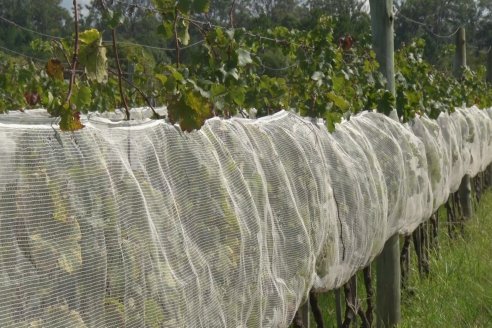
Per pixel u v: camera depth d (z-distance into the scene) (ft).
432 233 31.27
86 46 10.23
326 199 14.90
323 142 15.85
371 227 17.49
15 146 7.67
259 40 23.59
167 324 9.06
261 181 12.10
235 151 11.88
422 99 28.50
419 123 26.73
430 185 24.43
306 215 13.94
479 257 30.17
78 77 17.21
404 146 21.81
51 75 11.36
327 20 22.81
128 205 8.77
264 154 12.85
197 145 10.71
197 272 10.03
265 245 12.02
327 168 15.49
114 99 21.93
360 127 19.70
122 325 8.43
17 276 7.40
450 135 31.94
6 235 7.39
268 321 12.25
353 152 17.30
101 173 8.40
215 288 10.46
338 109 18.83
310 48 21.89
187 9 13.67
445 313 23.91
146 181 9.32
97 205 8.29
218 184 10.71
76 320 7.89
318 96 18.83
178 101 10.57
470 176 40.55
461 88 40.75
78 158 8.26
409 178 22.08
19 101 26.14
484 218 41.19
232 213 10.78
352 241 16.35
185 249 9.72
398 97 24.53
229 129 11.98
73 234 7.99
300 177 13.98
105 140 8.84
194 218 10.32
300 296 13.51
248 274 11.31
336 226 15.52
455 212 38.14
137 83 24.62
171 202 9.67
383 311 22.18
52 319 7.66
